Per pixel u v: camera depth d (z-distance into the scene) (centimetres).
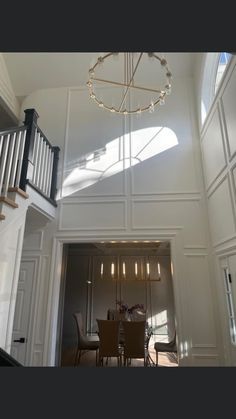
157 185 437
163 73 508
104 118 498
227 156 323
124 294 809
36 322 386
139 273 814
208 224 406
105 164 463
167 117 481
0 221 265
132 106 498
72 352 681
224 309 350
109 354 468
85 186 452
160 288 801
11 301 275
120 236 415
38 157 385
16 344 379
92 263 844
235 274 314
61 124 507
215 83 415
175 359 612
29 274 411
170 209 421
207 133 410
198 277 382
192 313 367
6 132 294
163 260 824
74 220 432
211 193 393
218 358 349
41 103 535
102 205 436
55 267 409
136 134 476
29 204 333
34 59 522
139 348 466
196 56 479
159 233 409
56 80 541
